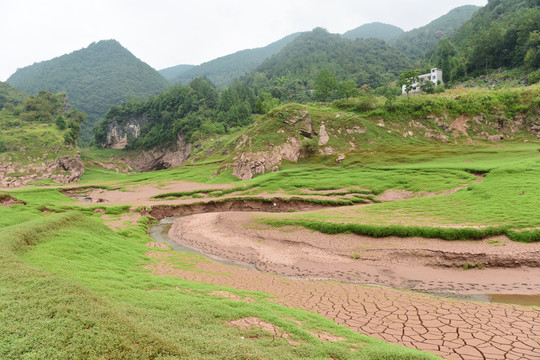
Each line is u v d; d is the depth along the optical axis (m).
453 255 23.47
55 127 153.00
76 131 159.50
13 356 6.66
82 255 18.20
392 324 13.61
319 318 12.82
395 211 36.69
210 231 37.47
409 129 96.44
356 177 65.69
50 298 9.04
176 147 188.25
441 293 19.44
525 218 27.06
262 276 21.36
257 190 64.88
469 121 94.38
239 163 88.31
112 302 10.55
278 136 93.31
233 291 15.58
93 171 143.12
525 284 19.83
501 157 67.38
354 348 9.95
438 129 94.62
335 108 114.75
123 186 86.12
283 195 58.06
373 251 26.22
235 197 56.88
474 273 21.78
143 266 19.92
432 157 75.06
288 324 10.92
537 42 119.62
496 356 10.93
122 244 25.09
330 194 57.53
